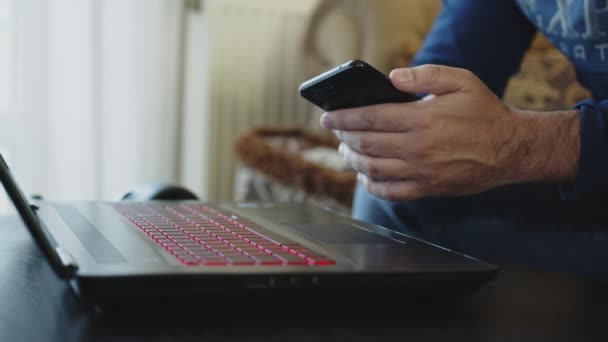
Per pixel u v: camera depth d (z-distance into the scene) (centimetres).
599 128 55
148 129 249
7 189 36
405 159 56
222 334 36
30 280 46
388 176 58
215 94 266
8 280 46
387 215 70
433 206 66
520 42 88
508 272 57
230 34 266
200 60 262
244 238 47
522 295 48
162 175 253
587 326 41
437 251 47
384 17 229
